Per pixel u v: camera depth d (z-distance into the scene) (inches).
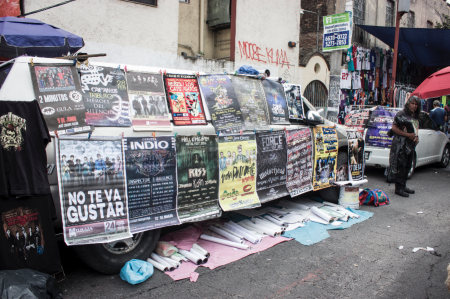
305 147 199.3
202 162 149.8
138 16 307.7
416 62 630.5
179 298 115.2
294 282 128.1
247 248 154.6
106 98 128.3
